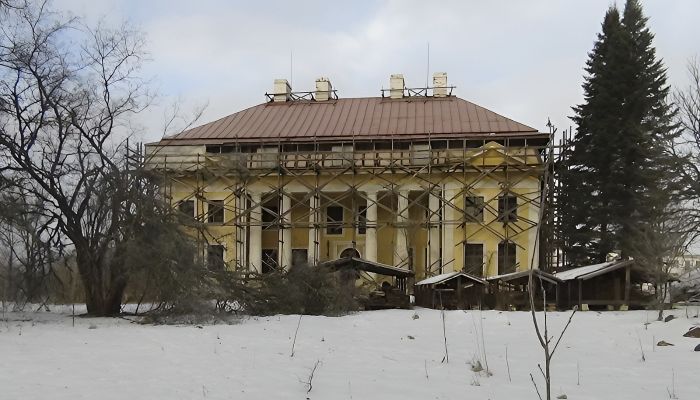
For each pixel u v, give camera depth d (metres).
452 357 13.52
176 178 47.31
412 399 8.98
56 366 11.88
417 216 47.81
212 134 49.94
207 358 13.09
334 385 10.03
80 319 23.33
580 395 9.18
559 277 32.16
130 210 24.20
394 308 32.69
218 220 48.12
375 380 10.50
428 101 54.00
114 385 9.94
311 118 52.50
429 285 33.97
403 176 46.56
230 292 25.19
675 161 34.53
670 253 24.91
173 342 15.95
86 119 25.08
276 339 16.83
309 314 26.98
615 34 47.19
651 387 9.75
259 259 47.53
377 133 48.03
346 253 49.22
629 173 43.47
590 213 46.09
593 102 47.78
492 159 45.22
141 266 23.00
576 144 48.44
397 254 46.03
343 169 46.41
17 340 16.16
